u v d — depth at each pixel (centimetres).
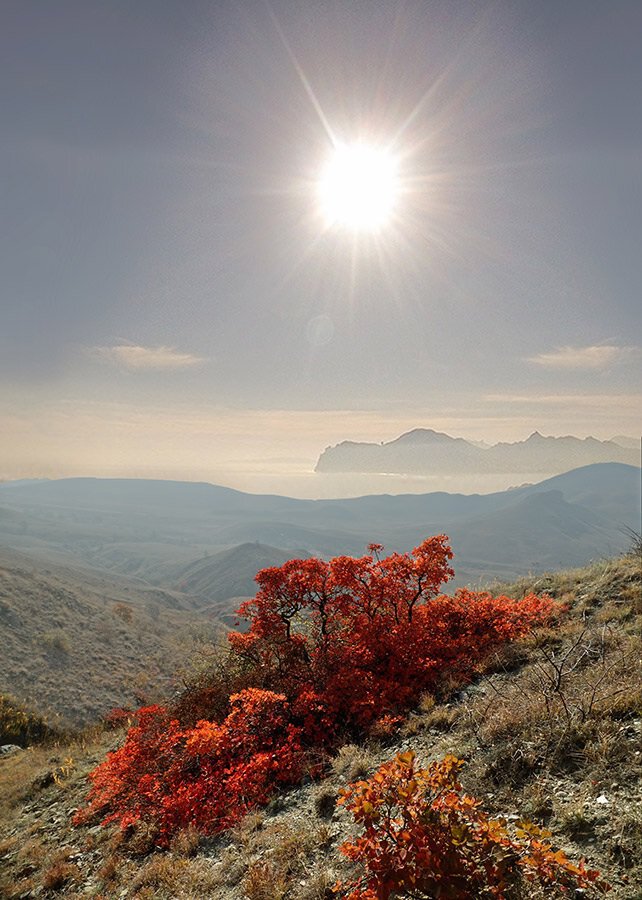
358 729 1070
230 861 707
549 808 542
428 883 368
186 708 1416
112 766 1186
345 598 1443
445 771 452
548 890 409
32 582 11856
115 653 9025
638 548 1627
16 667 7119
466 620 1402
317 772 905
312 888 559
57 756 1788
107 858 888
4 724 4528
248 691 1144
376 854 412
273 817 802
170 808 938
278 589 1484
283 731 1117
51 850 1014
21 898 859
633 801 503
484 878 383
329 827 692
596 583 1455
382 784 455
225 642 1720
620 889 402
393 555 1493
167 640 11131
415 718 984
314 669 1323
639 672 762
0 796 1470
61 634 9062
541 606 1355
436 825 404
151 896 696
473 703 916
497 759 658
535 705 745
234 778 936
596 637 1001
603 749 593
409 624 1401
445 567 1438
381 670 1271
